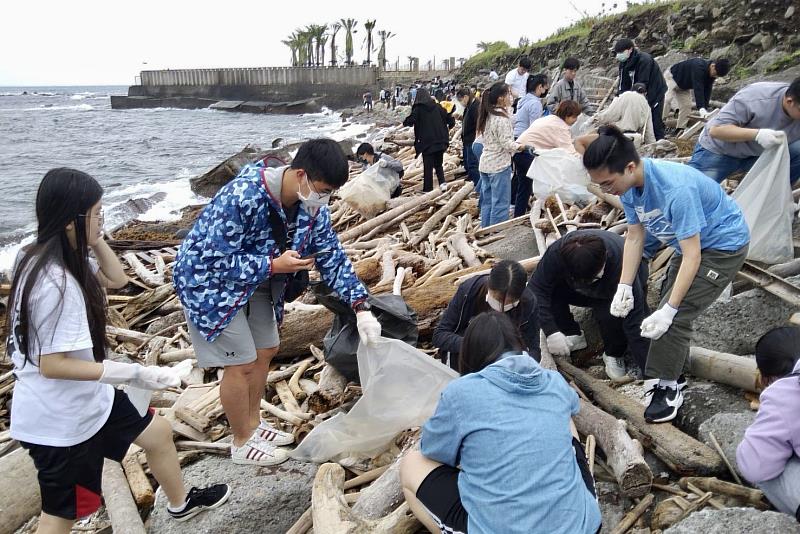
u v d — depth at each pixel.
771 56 11.63
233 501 3.12
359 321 3.28
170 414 3.95
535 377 2.28
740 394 3.41
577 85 8.84
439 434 2.32
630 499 2.95
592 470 3.01
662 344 3.17
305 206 2.84
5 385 4.82
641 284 3.66
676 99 9.67
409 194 9.50
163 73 65.06
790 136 4.18
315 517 2.70
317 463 3.40
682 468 2.96
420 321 4.68
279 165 2.99
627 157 2.92
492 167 6.62
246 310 3.05
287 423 3.94
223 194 2.77
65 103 83.19
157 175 18.16
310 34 62.16
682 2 15.53
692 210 2.91
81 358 2.34
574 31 22.56
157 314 6.32
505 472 2.12
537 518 2.06
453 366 3.51
